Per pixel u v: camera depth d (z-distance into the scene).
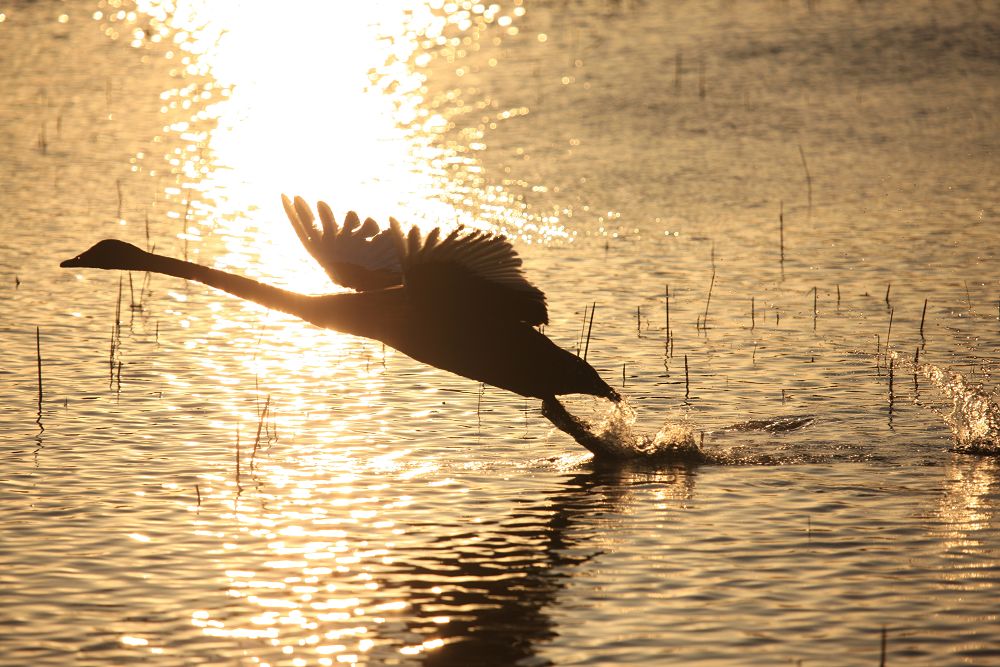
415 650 9.45
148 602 10.23
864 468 13.45
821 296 20.23
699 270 21.72
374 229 12.43
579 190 27.00
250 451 13.87
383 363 17.39
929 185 27.05
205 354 17.55
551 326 18.61
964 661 9.20
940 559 11.02
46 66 40.28
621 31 43.62
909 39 40.91
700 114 33.34
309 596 10.36
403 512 12.22
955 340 17.92
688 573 10.77
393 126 33.38
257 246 23.03
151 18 48.81
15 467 13.23
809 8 45.72
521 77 38.16
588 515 12.15
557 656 9.34
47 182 27.64
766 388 16.08
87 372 16.59
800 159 29.27
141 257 12.09
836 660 9.24
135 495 12.53
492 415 15.29
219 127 33.38
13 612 10.02
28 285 20.62
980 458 13.74
